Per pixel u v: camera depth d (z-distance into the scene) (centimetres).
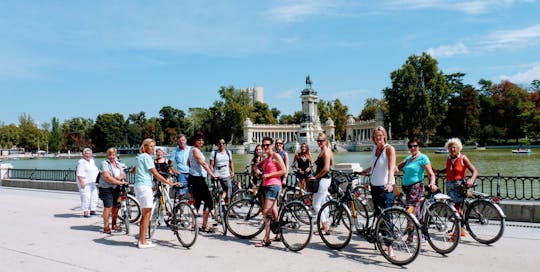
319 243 1029
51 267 842
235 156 9981
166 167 1272
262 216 1070
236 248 989
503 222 974
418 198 992
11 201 1922
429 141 11125
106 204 1197
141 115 17688
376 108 14175
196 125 14250
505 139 11275
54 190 2398
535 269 792
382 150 916
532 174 3622
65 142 16125
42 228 1274
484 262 844
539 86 12038
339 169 1638
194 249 981
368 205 1355
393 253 852
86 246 1027
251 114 15075
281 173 995
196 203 1170
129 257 916
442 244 942
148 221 1011
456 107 10775
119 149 15200
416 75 9894
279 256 912
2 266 851
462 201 1050
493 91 12000
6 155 13838
